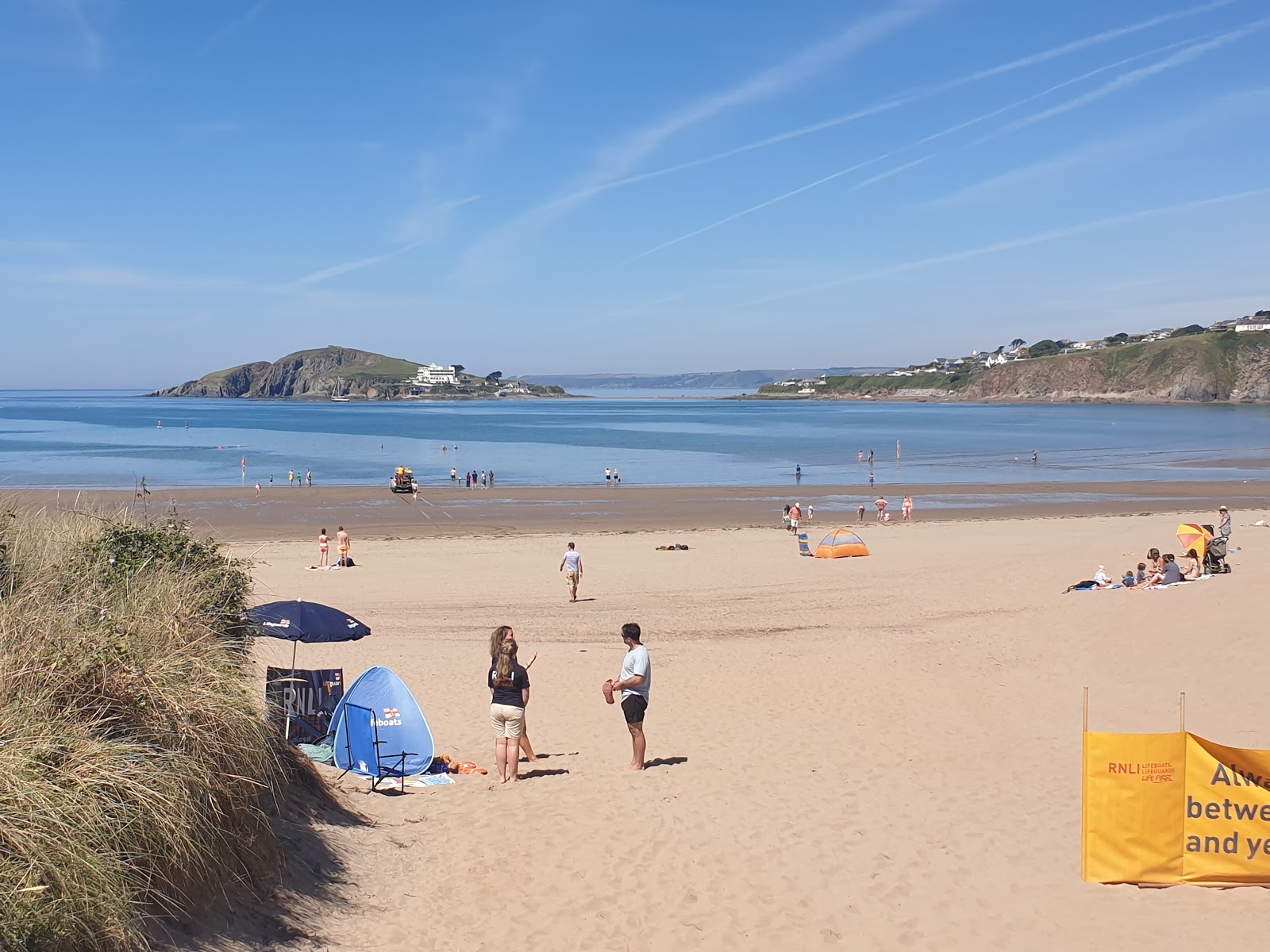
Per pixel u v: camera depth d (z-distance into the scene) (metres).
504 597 23.67
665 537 36.22
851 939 6.42
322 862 7.07
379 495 51.72
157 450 85.44
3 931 4.30
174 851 5.49
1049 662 15.25
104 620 6.46
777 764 10.61
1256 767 7.07
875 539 35.03
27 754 5.01
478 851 7.90
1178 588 18.27
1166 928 6.48
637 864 7.65
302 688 10.74
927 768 10.37
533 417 180.12
